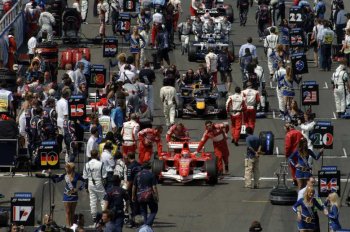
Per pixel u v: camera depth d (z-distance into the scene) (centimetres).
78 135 10706
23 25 14662
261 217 9481
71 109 10694
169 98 11762
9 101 11200
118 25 14938
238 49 14900
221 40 14312
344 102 12294
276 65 13500
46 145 9919
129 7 15488
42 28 14200
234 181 10369
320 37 13888
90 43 14975
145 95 11612
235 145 11369
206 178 10200
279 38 13988
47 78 11919
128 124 10444
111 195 8669
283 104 12144
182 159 10256
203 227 9288
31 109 10644
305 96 11475
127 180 9169
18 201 8819
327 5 17150
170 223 9369
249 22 16250
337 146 11381
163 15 14725
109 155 9319
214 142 10388
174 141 10438
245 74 12750
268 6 15362
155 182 8956
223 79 13062
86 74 12100
